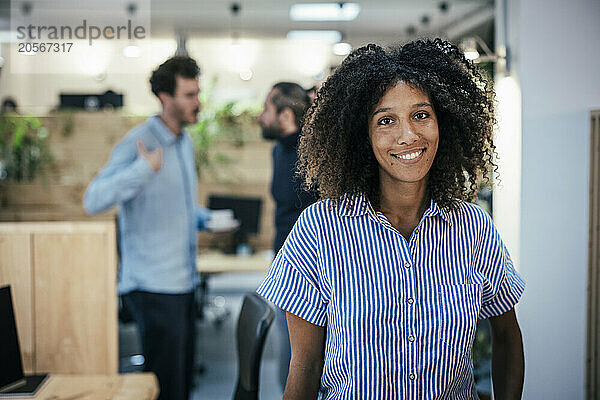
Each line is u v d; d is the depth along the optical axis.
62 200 5.15
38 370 2.60
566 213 2.79
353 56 1.42
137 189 3.88
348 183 1.38
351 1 6.56
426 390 1.35
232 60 7.98
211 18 7.21
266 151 5.21
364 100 1.34
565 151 2.78
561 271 2.80
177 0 6.69
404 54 1.39
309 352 1.42
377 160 1.35
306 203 2.78
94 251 2.60
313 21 7.43
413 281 1.34
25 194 5.14
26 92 6.59
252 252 5.07
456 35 6.65
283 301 1.40
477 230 1.41
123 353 4.90
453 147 1.40
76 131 5.19
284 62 8.12
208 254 5.02
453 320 1.35
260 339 2.03
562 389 2.80
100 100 5.38
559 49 2.79
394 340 1.34
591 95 2.74
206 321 5.79
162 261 3.90
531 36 2.82
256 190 5.21
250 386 2.04
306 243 1.39
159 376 3.90
